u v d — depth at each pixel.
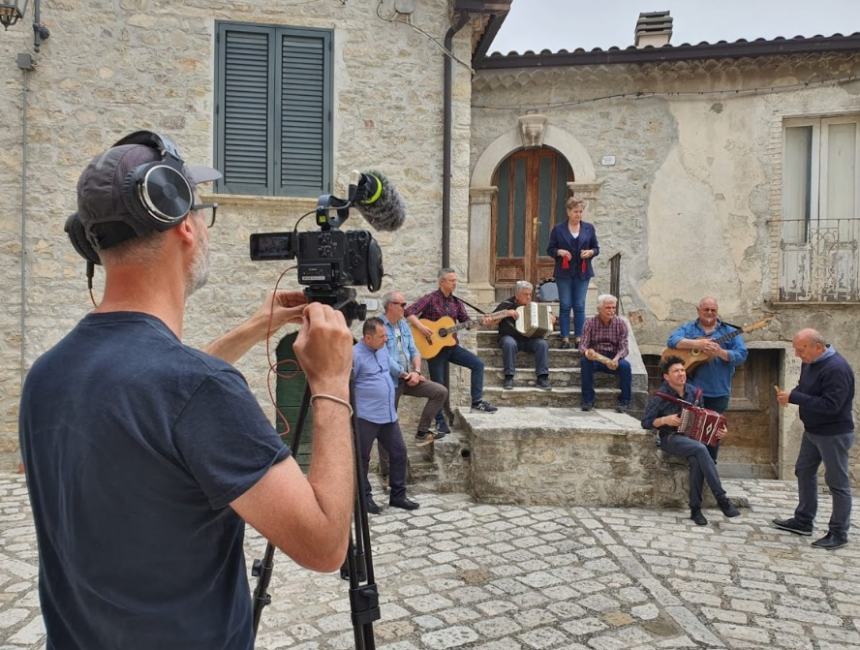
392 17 7.85
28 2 7.23
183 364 1.07
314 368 1.24
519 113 10.04
